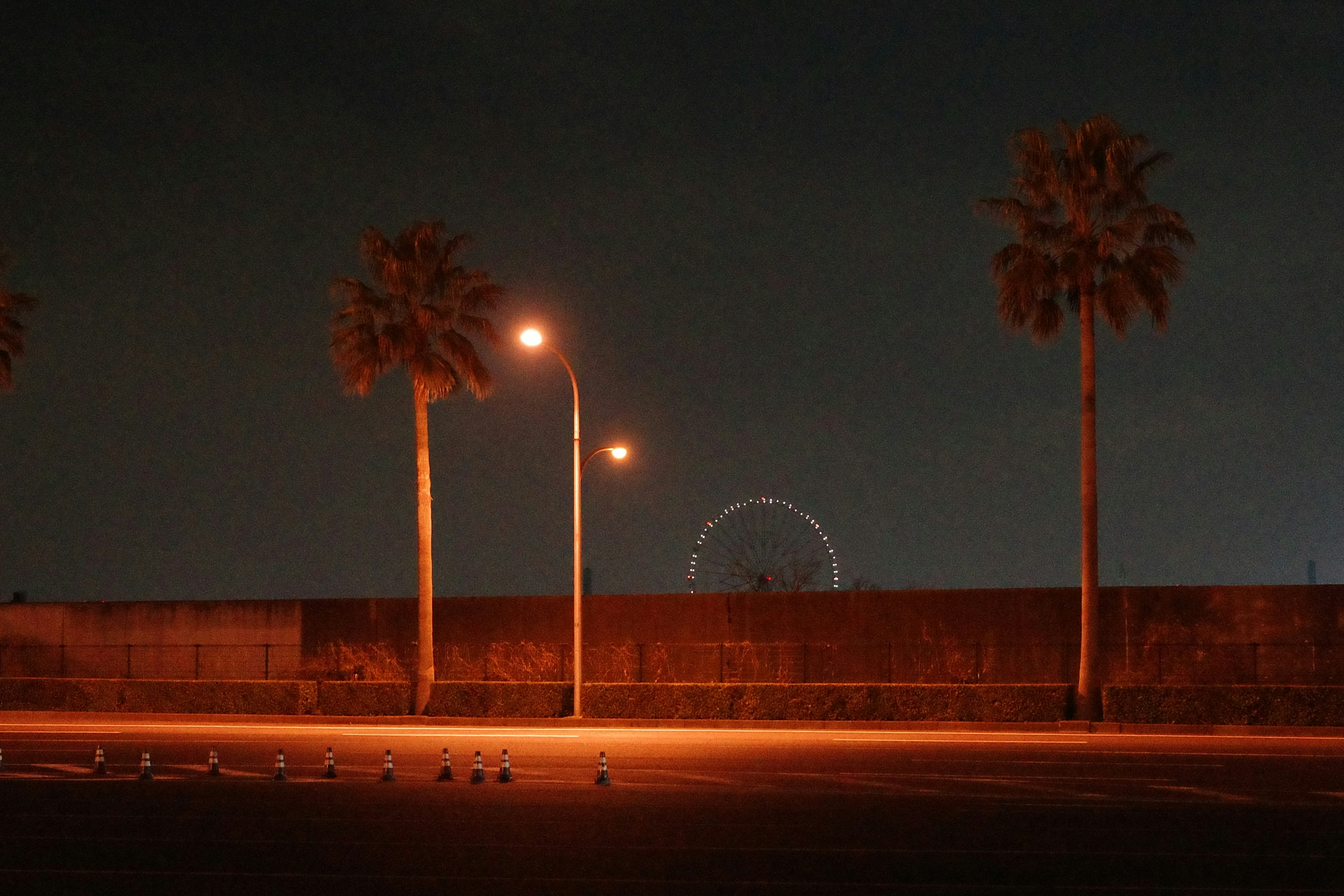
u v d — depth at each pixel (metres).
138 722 46.44
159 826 18.86
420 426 47.12
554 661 55.34
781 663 53.47
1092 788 23.28
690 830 18.31
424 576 46.91
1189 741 34.97
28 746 33.31
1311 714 39.34
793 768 26.94
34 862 15.95
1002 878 14.81
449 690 46.06
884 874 15.10
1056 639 50.94
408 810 20.39
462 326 47.03
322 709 47.31
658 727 42.53
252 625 59.78
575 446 44.50
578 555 44.19
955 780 24.55
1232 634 49.25
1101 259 41.22
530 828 18.55
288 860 16.03
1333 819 19.41
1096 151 41.09
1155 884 14.55
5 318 52.28
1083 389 42.03
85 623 61.50
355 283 46.47
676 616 55.00
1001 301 41.44
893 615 52.66
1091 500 41.78
